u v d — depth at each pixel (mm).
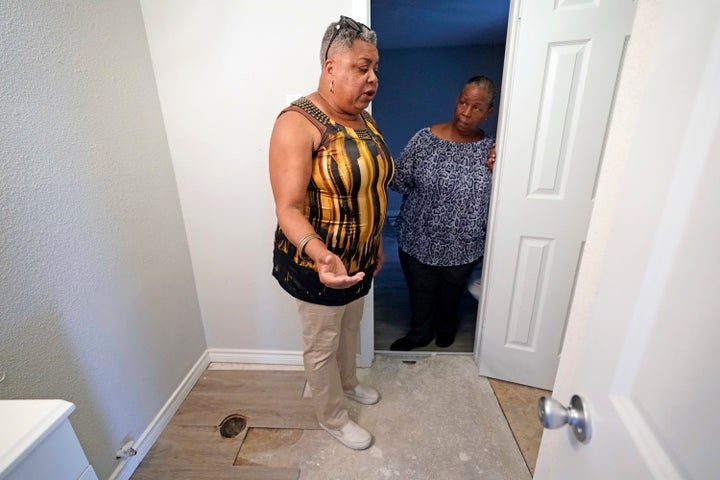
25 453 419
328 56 869
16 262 813
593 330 412
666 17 318
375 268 1225
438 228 1592
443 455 1240
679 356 286
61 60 914
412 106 4219
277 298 1604
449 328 1882
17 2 805
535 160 1261
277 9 1185
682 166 287
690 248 278
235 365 1731
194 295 1601
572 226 1286
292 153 847
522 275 1419
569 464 444
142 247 1236
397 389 1563
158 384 1342
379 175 966
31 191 843
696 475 267
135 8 1173
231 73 1266
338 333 1122
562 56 1122
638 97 427
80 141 975
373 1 2480
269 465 1212
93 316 1028
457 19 2930
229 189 1428
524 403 1475
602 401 379
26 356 844
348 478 1166
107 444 1088
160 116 1318
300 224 826
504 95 1267
